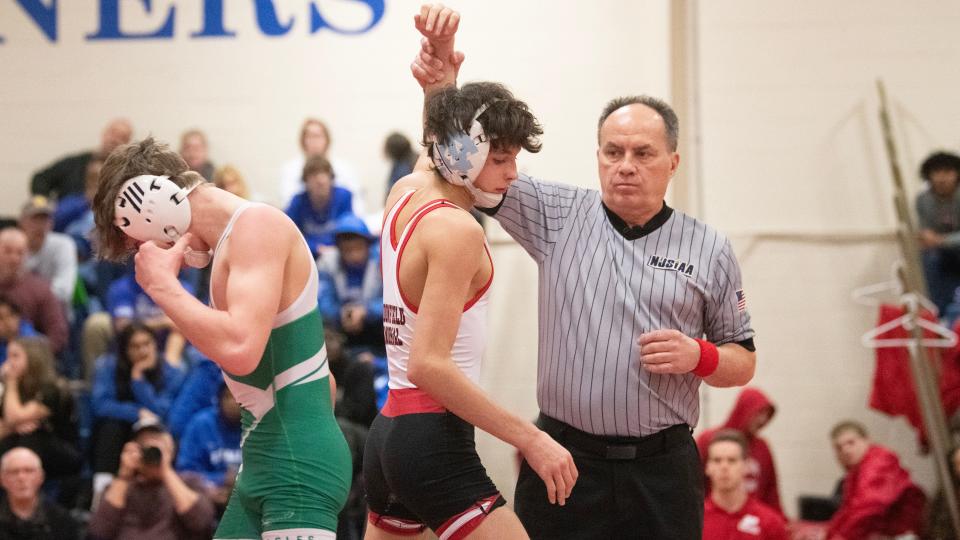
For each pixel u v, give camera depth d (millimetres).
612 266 8922
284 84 23453
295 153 23375
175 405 18297
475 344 7797
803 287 21438
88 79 24016
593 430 8867
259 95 23516
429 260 7383
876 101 21531
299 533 7266
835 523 17438
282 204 22359
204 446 17078
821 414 21203
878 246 21328
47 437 18156
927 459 20578
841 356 21250
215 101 23625
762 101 21766
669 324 8844
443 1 22797
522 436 7367
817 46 21688
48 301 20781
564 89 22359
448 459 7605
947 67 21375
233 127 23531
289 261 7414
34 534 16250
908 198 21375
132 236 7379
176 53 23766
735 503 14805
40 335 20656
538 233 9148
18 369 18281
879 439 20938
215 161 23516
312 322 7559
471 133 7551
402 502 7809
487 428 7355
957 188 20656
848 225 21438
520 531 7672
